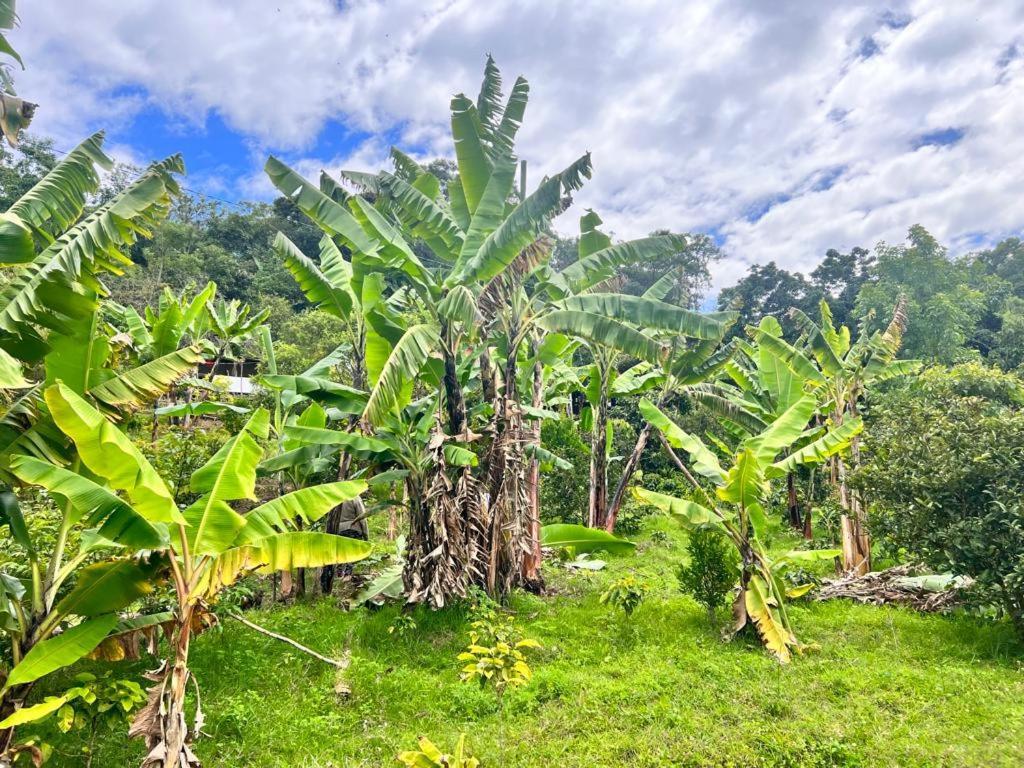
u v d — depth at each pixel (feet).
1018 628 23.49
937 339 103.04
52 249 15.42
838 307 130.93
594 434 48.75
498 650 17.24
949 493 24.45
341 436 26.96
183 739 14.28
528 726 17.93
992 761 14.90
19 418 15.56
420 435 29.66
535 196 25.26
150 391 17.25
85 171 16.38
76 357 16.31
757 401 49.57
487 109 30.19
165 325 21.50
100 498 14.37
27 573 19.07
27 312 14.33
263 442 38.06
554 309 30.22
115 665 20.56
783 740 16.21
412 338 24.81
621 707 18.99
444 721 18.66
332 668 21.74
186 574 15.14
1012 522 22.39
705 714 18.40
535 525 34.68
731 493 26.45
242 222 140.36
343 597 31.78
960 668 21.35
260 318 37.45
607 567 41.39
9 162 98.68
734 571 27.91
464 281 25.93
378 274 28.48
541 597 32.94
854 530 38.86
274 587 31.17
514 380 30.91
